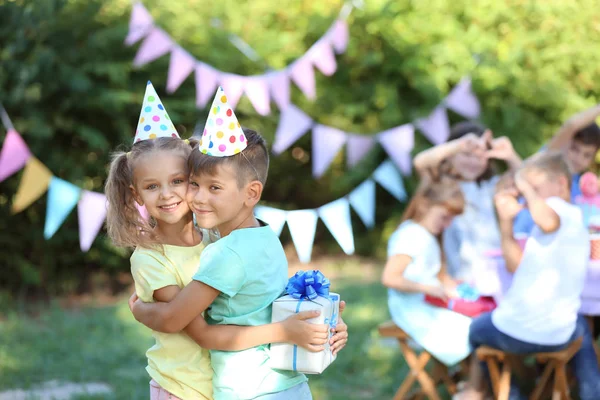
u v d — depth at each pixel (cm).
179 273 218
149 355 223
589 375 352
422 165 424
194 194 211
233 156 210
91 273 692
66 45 613
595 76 705
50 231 381
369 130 739
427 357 365
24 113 601
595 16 701
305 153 782
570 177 344
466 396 363
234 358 214
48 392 406
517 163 424
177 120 650
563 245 328
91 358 464
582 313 373
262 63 650
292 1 738
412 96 732
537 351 332
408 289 363
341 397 396
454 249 420
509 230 349
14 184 622
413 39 713
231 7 705
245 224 220
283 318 213
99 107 631
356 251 791
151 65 646
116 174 223
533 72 706
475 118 704
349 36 721
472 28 706
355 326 525
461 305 363
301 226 384
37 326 546
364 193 443
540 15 703
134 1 445
